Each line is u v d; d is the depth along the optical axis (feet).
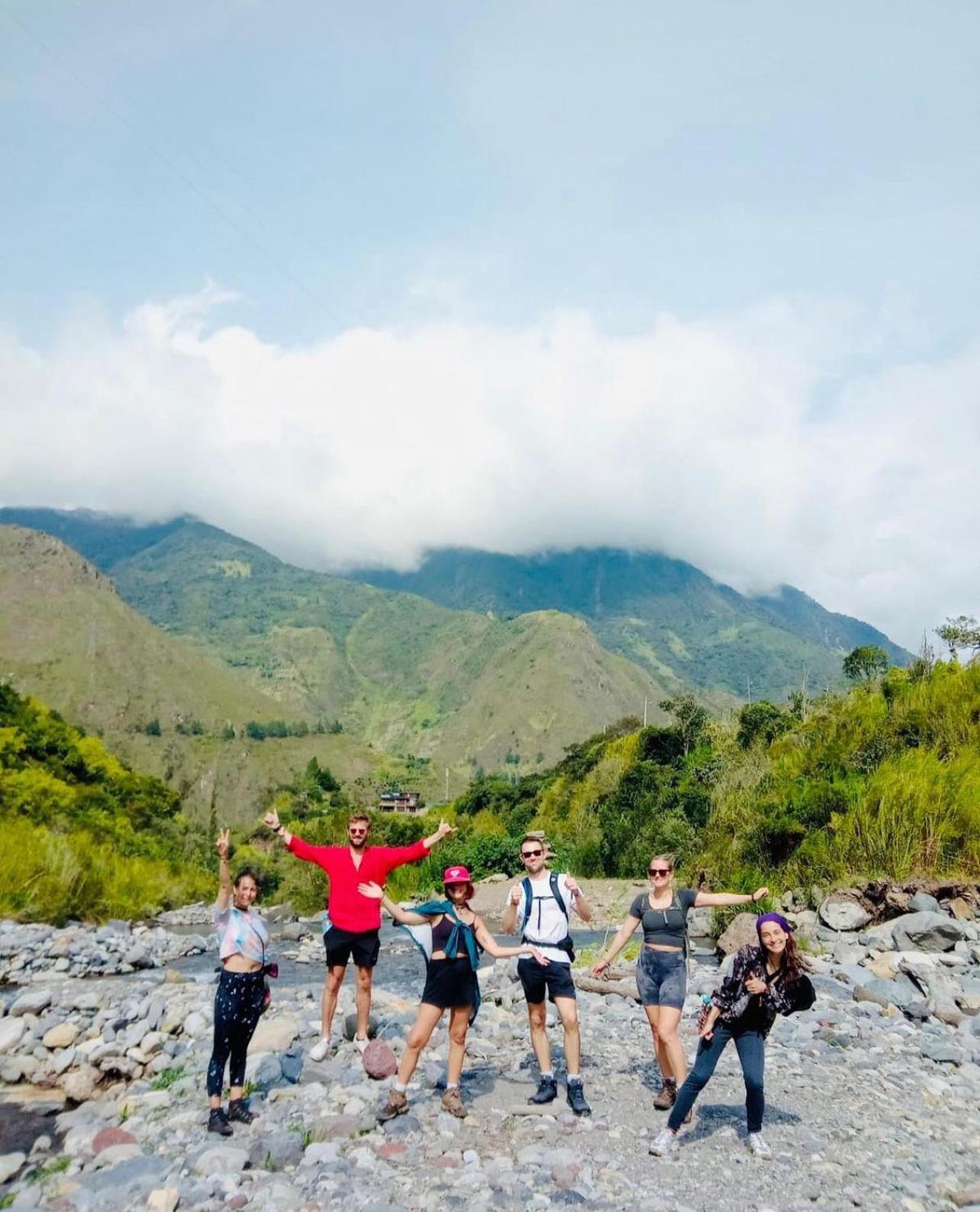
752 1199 18.31
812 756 74.02
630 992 38.60
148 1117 24.26
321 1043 27.63
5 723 144.15
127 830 125.18
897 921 47.09
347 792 608.19
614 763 129.80
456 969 22.86
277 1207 17.53
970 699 70.23
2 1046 32.50
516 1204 17.75
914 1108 24.35
